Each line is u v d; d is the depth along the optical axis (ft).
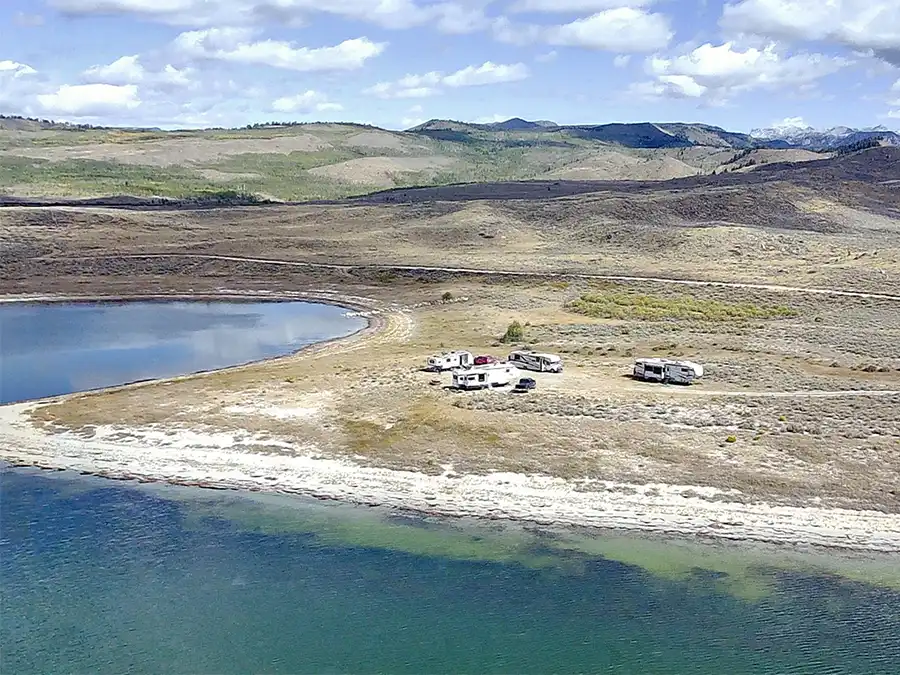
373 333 294.66
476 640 105.29
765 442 163.02
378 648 103.91
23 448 169.58
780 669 99.19
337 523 136.36
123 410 190.70
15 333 301.63
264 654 102.99
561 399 190.49
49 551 128.06
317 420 181.47
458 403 188.96
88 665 101.30
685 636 105.70
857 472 149.79
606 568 121.90
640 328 287.48
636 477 149.48
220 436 173.47
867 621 108.78
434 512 139.54
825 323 298.56
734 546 127.65
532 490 145.89
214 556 126.41
